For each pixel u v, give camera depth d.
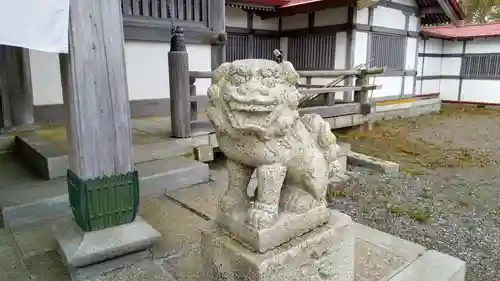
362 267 2.62
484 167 6.64
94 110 2.41
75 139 2.40
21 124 5.47
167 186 4.13
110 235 2.53
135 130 5.66
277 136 1.93
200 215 3.47
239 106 1.78
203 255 2.21
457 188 5.48
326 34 11.58
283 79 1.90
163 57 7.11
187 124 5.06
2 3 2.02
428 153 7.62
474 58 15.45
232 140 1.98
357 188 5.43
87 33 2.31
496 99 15.05
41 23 2.13
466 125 10.97
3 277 2.46
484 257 3.45
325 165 2.17
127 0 6.40
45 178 3.82
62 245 2.46
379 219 4.32
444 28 16.52
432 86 16.23
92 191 2.46
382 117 11.56
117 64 2.46
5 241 2.97
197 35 7.24
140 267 2.57
